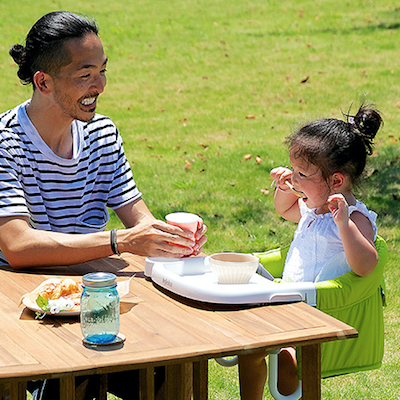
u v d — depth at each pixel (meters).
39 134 3.02
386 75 13.16
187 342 2.09
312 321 2.27
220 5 21.33
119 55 15.41
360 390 3.93
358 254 2.70
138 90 12.69
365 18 18.66
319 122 3.04
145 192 7.48
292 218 3.38
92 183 3.23
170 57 15.28
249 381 2.86
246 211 6.93
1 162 2.89
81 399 2.80
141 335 2.14
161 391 2.77
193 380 2.73
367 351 2.76
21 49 2.93
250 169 8.24
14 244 2.79
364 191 3.13
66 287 2.41
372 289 2.73
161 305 2.42
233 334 2.15
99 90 2.93
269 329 2.20
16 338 2.11
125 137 9.77
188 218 2.84
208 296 2.40
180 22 18.89
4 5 20.44
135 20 19.05
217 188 7.61
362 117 3.06
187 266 2.76
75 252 2.79
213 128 10.23
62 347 2.04
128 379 2.85
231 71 13.98
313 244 3.03
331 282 2.62
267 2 21.55
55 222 3.14
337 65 14.09
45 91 2.92
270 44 16.28
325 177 2.96
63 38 2.82
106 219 3.36
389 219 6.70
